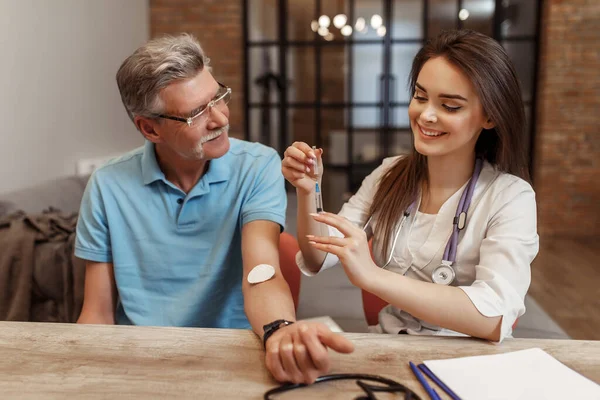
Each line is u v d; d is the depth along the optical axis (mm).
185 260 1334
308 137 5832
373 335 952
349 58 5672
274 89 5762
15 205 2371
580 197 5152
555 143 5113
